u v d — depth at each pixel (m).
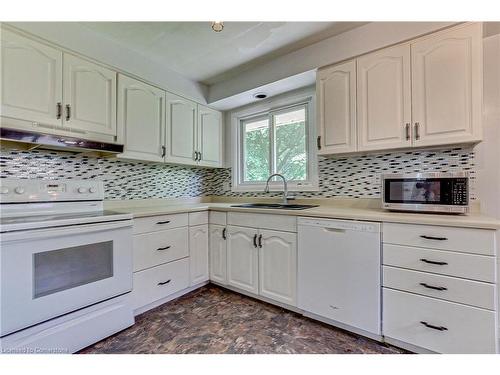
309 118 2.56
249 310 2.09
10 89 1.55
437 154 1.88
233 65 2.48
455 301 1.37
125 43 2.10
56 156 2.01
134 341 1.67
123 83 2.15
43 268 1.46
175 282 2.26
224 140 3.27
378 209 2.03
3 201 1.72
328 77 2.07
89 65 1.93
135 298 1.95
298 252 1.95
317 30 1.95
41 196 1.88
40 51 1.67
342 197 2.34
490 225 1.27
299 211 1.95
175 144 2.60
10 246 1.34
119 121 2.12
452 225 1.37
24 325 1.38
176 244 2.28
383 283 1.59
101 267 1.72
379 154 2.13
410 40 1.72
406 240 1.51
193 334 1.75
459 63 1.56
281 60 2.32
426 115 1.67
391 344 1.60
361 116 1.92
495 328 1.27
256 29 1.92
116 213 1.94
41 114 1.67
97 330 1.66
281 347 1.60
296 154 2.72
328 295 1.80
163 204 2.83
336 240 1.76
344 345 1.61
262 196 2.95
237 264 2.36
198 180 3.25
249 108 3.02
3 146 1.76
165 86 2.48
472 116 1.53
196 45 2.13
